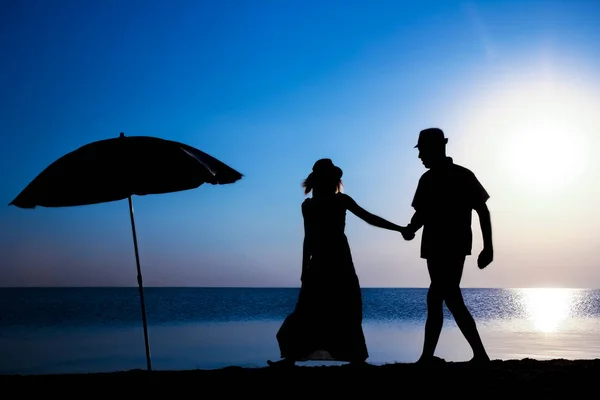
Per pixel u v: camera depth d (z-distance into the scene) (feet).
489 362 22.17
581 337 90.58
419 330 110.83
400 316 178.60
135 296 465.88
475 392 18.67
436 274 22.56
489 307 250.57
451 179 22.72
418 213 23.25
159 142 20.40
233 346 81.20
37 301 331.77
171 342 87.66
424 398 18.24
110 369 57.82
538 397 18.12
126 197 21.57
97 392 19.43
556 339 86.69
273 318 162.91
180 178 21.31
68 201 20.93
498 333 99.45
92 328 120.78
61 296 464.65
